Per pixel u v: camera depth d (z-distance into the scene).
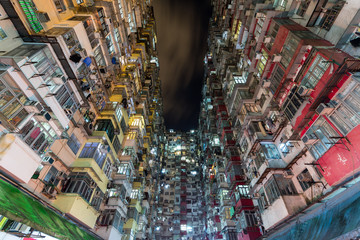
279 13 14.61
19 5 9.24
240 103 19.91
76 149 13.99
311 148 11.16
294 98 12.32
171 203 40.25
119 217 17.33
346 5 9.99
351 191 9.09
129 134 22.88
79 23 12.73
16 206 7.59
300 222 12.26
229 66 25.25
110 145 16.89
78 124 13.87
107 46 17.16
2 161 7.32
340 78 9.03
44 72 9.72
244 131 19.83
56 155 11.66
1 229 7.66
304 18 12.88
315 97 10.10
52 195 11.10
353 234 7.54
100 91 16.61
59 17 12.59
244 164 21.17
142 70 30.84
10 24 9.09
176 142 59.31
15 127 7.79
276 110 14.85
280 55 13.61
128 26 23.14
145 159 29.08
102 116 17.41
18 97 8.14
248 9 19.20
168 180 46.12
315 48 10.44
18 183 8.79
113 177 18.02
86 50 13.73
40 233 8.87
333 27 10.70
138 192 23.61
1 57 7.82
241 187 21.19
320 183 11.14
